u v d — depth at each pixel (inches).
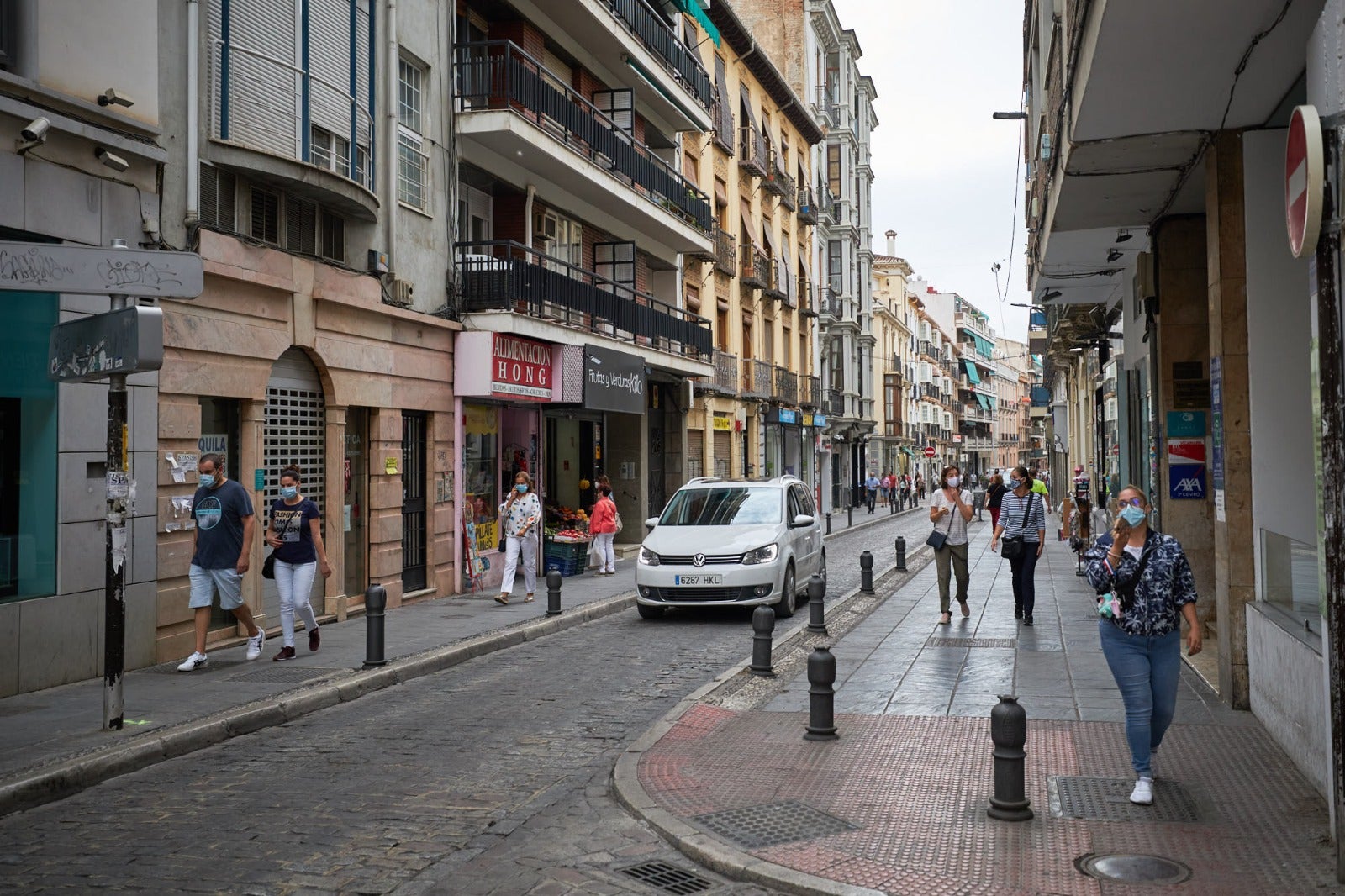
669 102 937.5
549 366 719.1
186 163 414.3
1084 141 324.8
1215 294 313.4
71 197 358.0
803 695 344.5
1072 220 439.2
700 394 1132.5
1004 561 850.8
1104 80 274.4
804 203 1614.2
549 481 863.1
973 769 254.1
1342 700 182.7
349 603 537.0
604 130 809.5
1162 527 442.0
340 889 188.7
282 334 471.5
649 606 551.8
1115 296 735.7
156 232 395.9
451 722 322.0
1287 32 246.4
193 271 281.9
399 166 589.9
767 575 529.0
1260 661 284.4
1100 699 327.6
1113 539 233.0
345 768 270.2
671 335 944.9
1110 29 245.1
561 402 739.4
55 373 312.8
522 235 735.7
